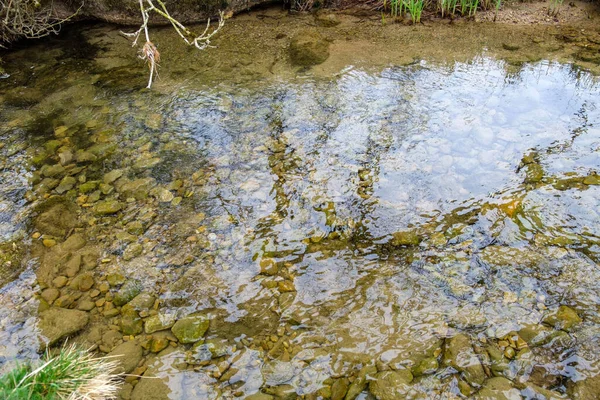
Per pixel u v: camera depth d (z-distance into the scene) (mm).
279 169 4207
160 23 6797
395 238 3561
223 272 3375
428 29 6434
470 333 2910
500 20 6551
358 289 3227
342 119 4738
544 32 6172
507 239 3494
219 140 4586
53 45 6445
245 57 5922
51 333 2975
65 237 3689
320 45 5938
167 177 4203
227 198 3963
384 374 2711
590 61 5465
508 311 3021
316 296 3193
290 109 4926
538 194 3824
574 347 2795
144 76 5664
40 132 4809
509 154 4230
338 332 2965
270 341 2934
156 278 3346
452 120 4660
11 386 2404
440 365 2748
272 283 3289
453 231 3582
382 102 4957
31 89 5496
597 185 3855
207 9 6785
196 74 5637
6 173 4309
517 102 4883
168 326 3035
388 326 2986
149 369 2789
